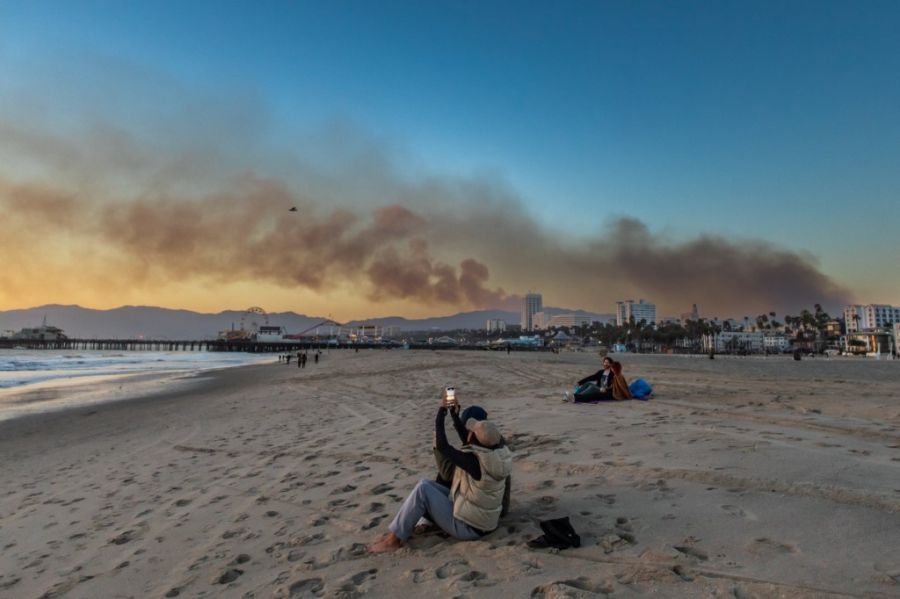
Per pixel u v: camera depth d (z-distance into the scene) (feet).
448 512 13.11
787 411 28.94
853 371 95.81
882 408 28.68
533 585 10.21
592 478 17.16
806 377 69.10
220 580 12.73
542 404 38.29
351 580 11.62
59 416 57.62
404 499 17.60
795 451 18.15
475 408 13.85
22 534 18.99
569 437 24.17
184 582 12.89
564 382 61.57
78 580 13.96
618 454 19.81
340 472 22.58
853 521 11.73
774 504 13.24
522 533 13.04
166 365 198.18
